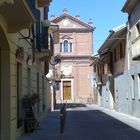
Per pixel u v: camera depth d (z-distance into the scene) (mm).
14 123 17172
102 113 39094
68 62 76312
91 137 18453
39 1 25578
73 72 76125
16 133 17703
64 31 76625
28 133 20016
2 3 11789
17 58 18031
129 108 34906
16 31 16359
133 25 31906
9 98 16297
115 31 35000
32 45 23719
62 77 75125
